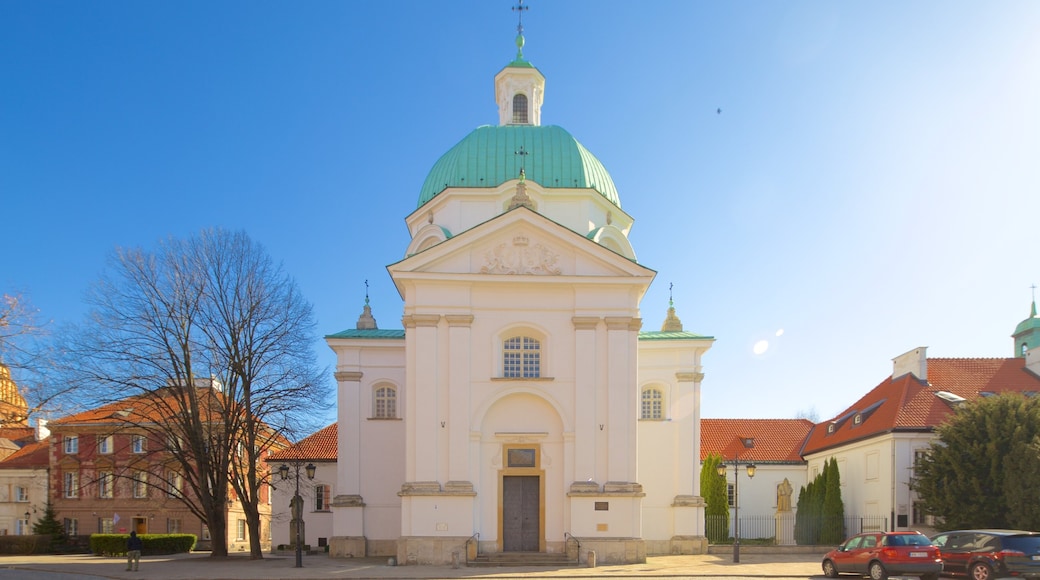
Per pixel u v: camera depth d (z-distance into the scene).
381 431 45.22
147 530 59.91
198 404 45.47
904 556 29.95
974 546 30.09
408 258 38.91
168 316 43.81
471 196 45.00
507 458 38.81
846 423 56.41
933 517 42.94
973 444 39.59
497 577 31.72
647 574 32.78
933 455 41.59
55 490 60.84
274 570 35.12
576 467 37.94
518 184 41.03
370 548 44.22
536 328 39.09
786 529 54.38
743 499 61.62
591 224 45.16
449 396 38.03
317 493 58.62
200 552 54.22
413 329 38.47
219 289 44.34
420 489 37.00
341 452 44.88
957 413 41.91
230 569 35.75
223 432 44.62
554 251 39.59
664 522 44.44
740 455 62.59
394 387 46.06
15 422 37.12
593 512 37.47
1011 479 37.94
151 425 55.16
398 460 44.97
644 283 39.09
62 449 61.50
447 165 47.16
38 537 54.09
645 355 46.19
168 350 43.38
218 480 43.72
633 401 38.47
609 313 39.09
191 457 44.84
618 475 37.84
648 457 45.06
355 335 46.19
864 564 30.86
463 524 36.94
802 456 62.12
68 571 35.03
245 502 43.16
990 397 41.31
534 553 37.53
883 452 47.47
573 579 30.86
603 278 39.00
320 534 57.69
